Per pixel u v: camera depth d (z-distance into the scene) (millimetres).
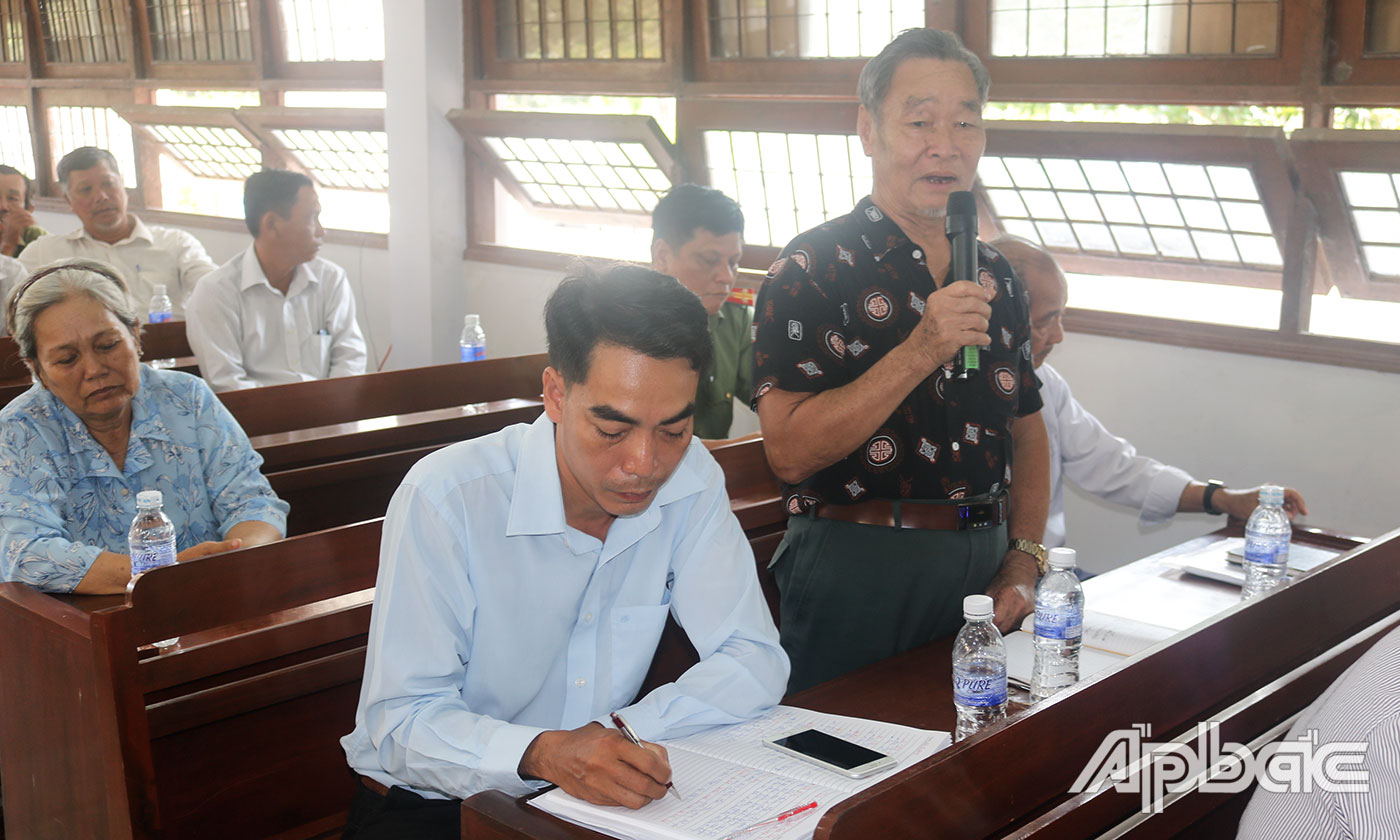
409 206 5680
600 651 1468
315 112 6031
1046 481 2014
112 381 2123
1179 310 3684
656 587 1470
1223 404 3471
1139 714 1213
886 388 1593
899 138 1710
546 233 5809
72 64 7828
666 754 1216
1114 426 3717
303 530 3010
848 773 1213
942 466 1731
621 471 1198
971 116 1710
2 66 8312
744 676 1382
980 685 1463
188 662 1659
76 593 2016
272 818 1809
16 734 1967
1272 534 2232
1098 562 3770
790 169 4484
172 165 7609
